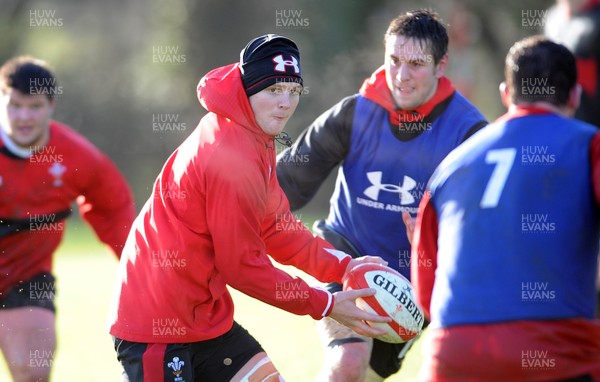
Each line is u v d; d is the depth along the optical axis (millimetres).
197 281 14891
